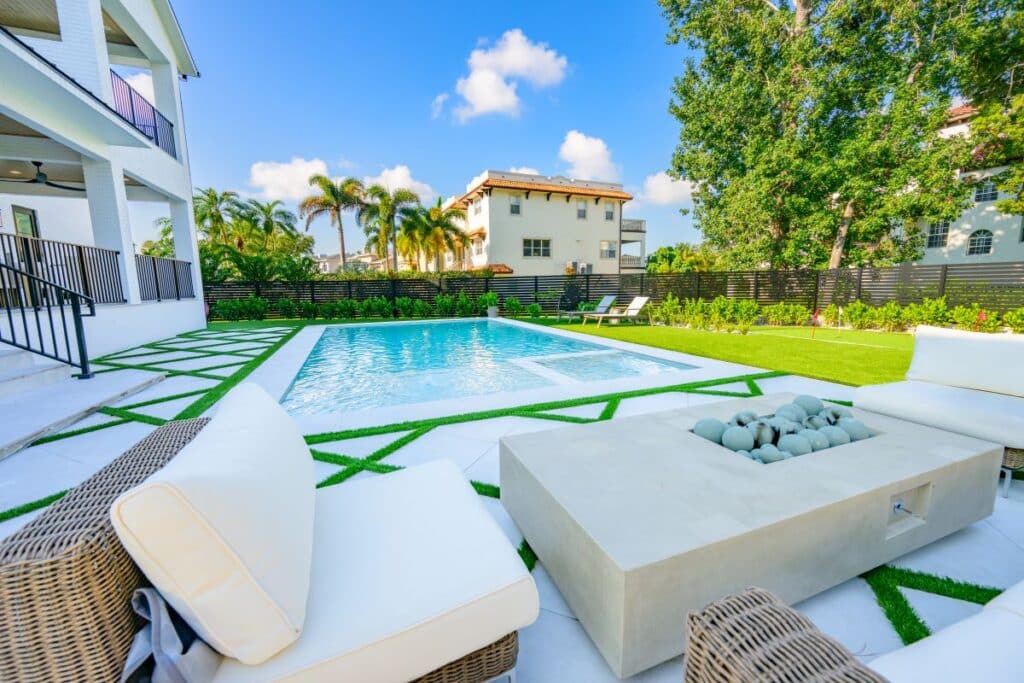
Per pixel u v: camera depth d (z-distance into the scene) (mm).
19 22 7281
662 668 1297
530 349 8438
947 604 1502
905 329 9508
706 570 1241
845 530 1497
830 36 11562
